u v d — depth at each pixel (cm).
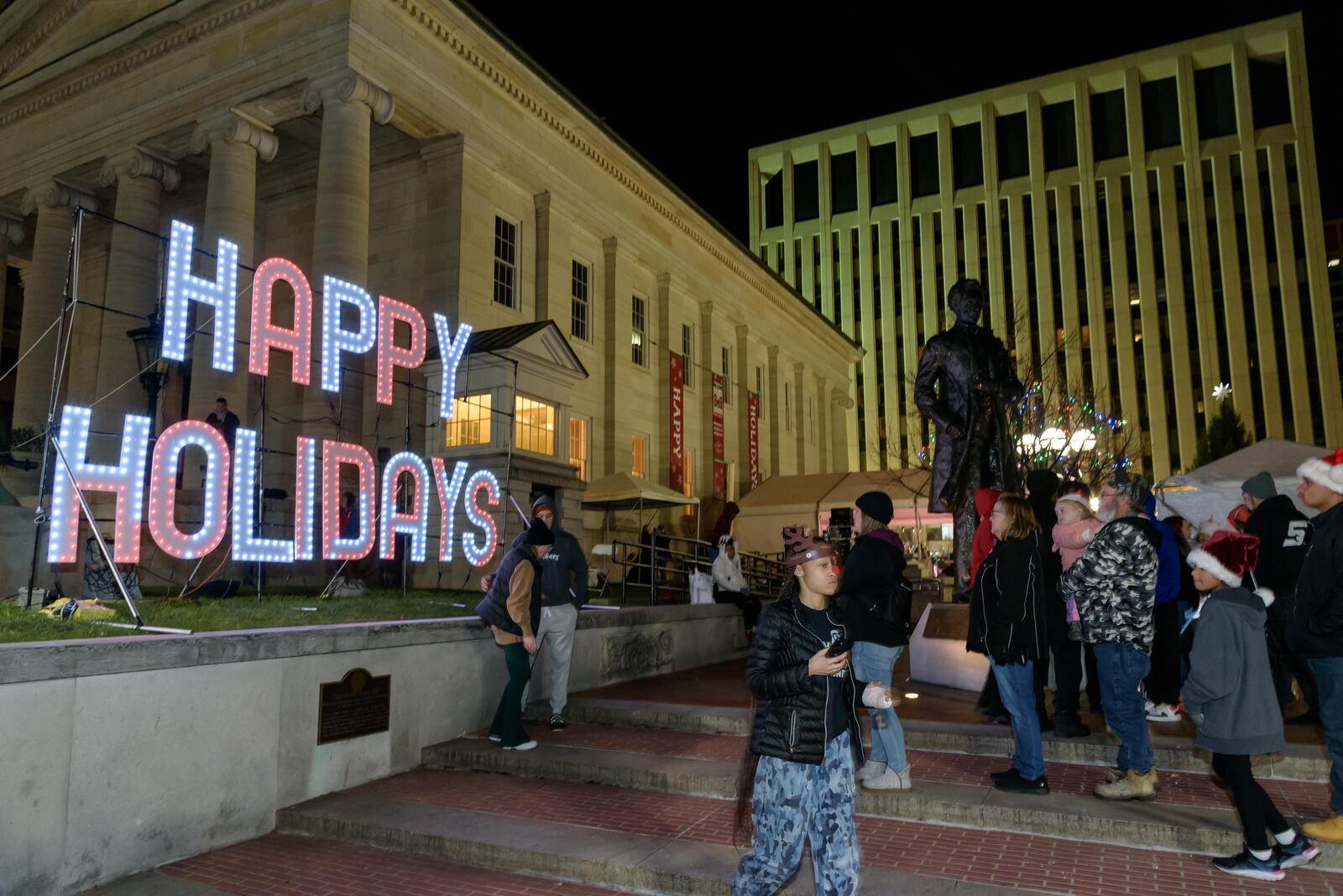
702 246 3797
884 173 8088
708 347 3800
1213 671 530
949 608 1102
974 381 1049
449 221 2378
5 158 2783
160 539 820
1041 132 7519
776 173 8650
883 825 645
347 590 1318
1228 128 7100
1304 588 562
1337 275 7756
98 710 611
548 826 663
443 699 908
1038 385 3334
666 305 3469
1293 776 697
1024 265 7394
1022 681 660
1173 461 6806
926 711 921
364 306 1116
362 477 1069
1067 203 7388
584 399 2938
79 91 2602
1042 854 579
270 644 733
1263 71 7088
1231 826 577
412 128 2362
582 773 790
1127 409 6944
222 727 693
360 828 688
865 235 7988
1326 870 538
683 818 677
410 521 1126
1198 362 6888
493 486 1280
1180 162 7119
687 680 1255
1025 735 659
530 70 2591
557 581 938
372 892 589
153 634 696
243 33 2267
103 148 2517
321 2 2142
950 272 7600
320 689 776
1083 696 1023
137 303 2383
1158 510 1591
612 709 969
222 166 2223
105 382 2320
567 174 2853
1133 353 7031
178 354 861
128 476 795
